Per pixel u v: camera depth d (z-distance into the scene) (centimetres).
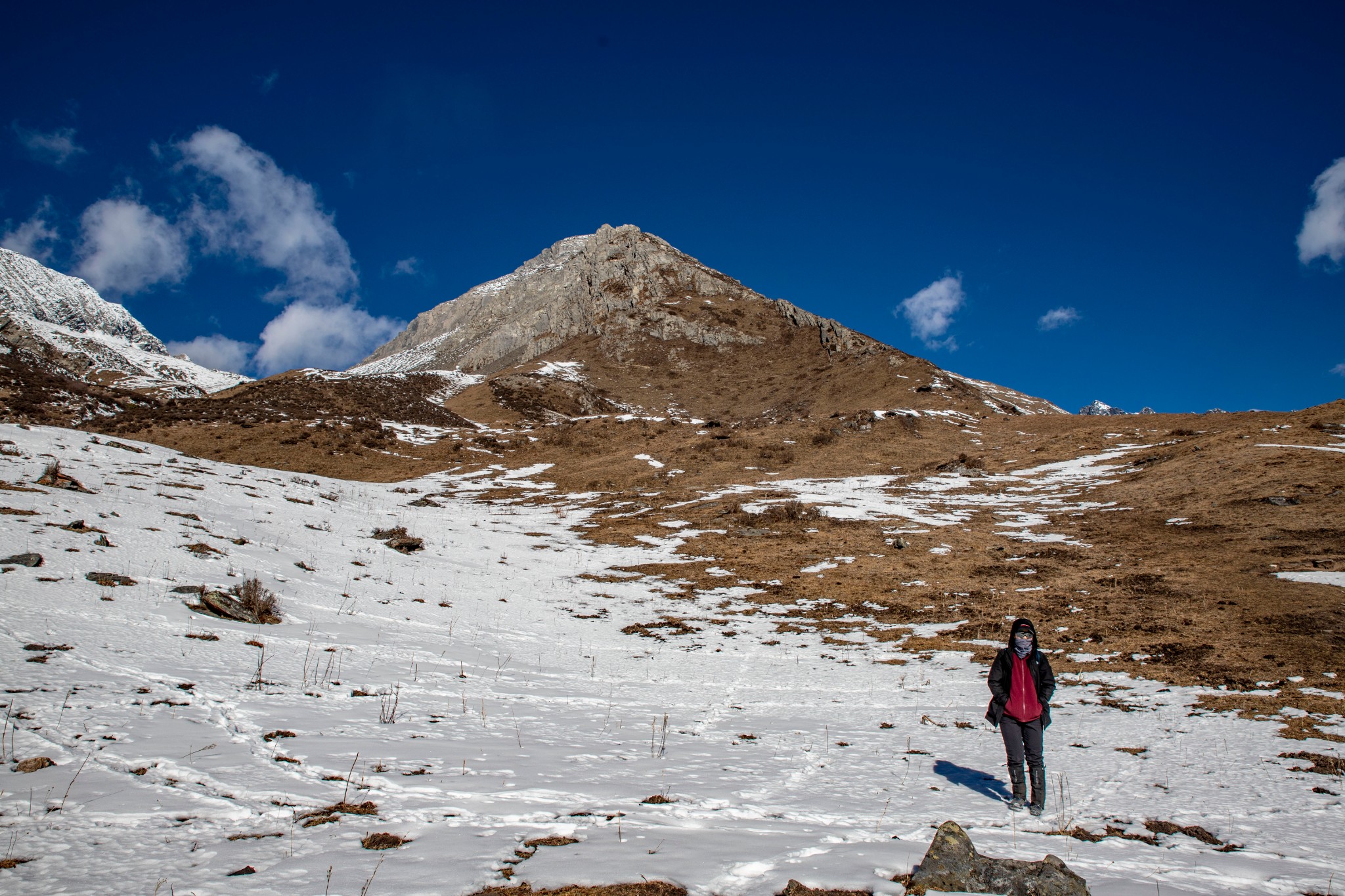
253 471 4447
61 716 821
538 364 14938
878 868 518
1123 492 4419
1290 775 951
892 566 3200
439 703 1178
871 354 12119
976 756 1025
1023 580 2862
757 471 5984
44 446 3353
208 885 444
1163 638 1984
